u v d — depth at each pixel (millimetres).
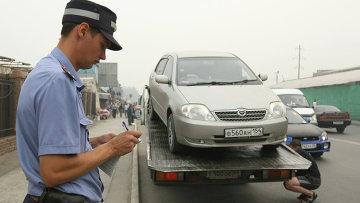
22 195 6223
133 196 6395
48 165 1684
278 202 6539
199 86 6246
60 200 1806
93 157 1817
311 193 6312
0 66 11094
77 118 1783
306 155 6359
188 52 7430
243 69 6918
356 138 16422
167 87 6648
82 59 1958
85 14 1909
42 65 1812
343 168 9469
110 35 2004
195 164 5207
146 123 7938
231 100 5652
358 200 6668
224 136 5352
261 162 5375
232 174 5125
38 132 1720
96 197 2021
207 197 6891
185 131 5457
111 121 31438
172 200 6730
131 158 10727
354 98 32688
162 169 4934
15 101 11547
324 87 39000
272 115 5574
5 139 10367
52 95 1698
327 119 19062
